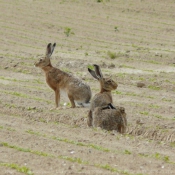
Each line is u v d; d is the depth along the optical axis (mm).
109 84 60906
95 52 111688
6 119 62562
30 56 107500
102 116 57531
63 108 68562
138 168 45250
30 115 64938
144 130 59312
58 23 138625
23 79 88625
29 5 155375
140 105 70625
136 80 86812
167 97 76250
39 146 51344
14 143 52281
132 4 152000
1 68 96750
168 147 52344
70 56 107250
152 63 100438
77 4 155125
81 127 59531
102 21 140000
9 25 137250
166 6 148625
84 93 68938
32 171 44094
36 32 131500
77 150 50000
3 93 77125
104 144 52219
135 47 116562
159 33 129250
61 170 44344
